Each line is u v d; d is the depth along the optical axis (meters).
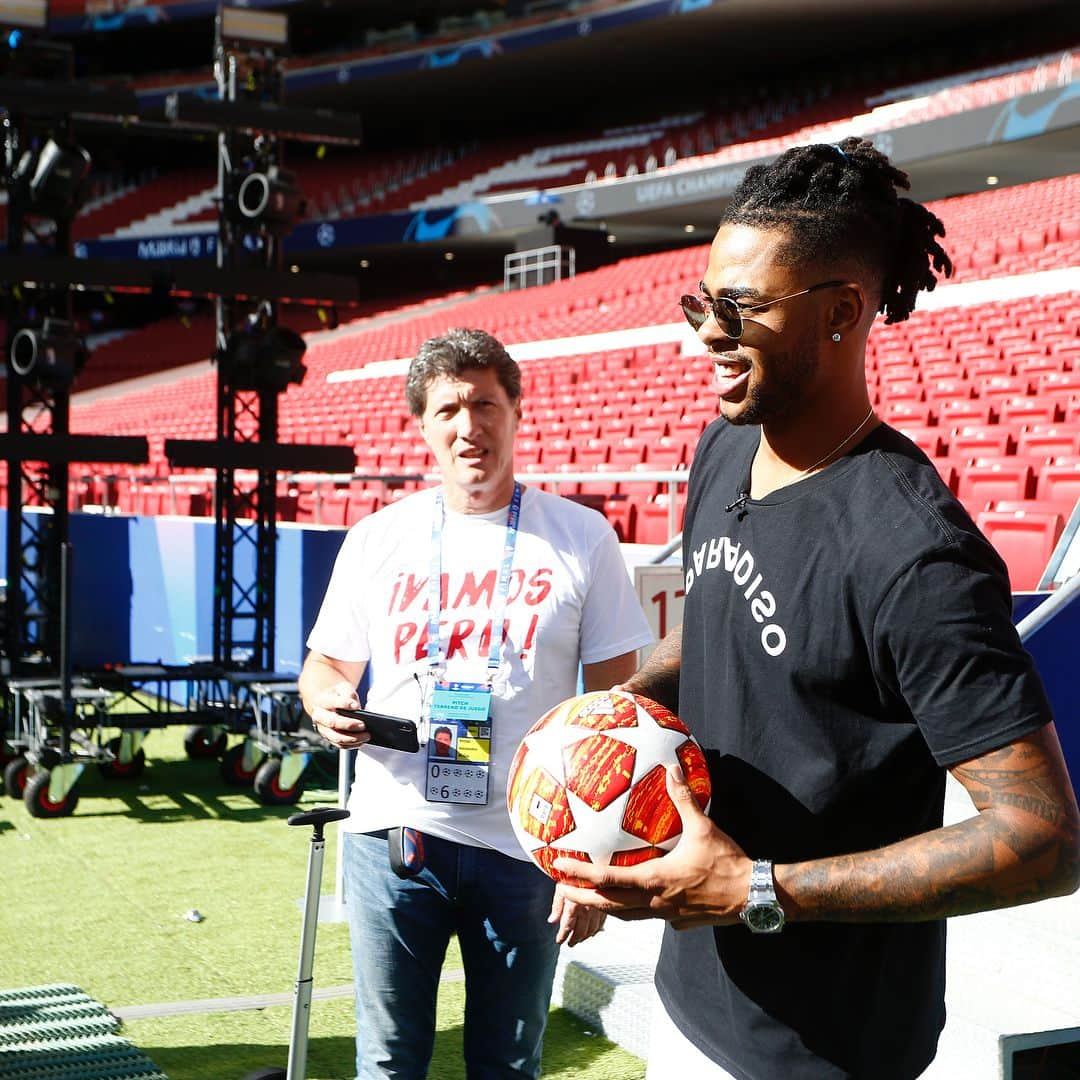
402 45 32.19
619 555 2.46
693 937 1.64
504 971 2.30
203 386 24.42
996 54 29.33
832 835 1.47
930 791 1.49
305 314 31.62
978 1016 2.90
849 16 28.11
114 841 5.91
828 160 1.47
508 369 2.39
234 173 7.61
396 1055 2.29
